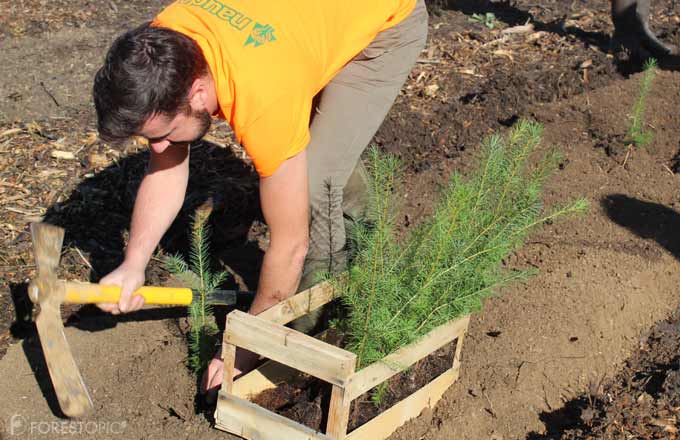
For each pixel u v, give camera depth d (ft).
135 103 7.43
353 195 11.62
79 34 22.89
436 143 17.75
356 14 9.24
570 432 10.44
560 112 19.13
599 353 12.05
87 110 18.43
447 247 9.82
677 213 15.53
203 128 8.30
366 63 10.19
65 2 24.95
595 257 13.94
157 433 10.18
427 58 21.79
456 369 10.96
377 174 9.94
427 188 16.03
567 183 16.33
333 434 8.87
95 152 16.48
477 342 11.89
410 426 10.36
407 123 18.10
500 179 10.69
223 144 17.19
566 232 14.71
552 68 21.09
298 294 9.88
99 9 24.72
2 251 13.39
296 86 8.21
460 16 24.95
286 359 8.87
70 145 16.72
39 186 15.29
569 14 25.35
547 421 10.93
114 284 9.12
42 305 8.43
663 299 13.33
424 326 9.96
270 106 8.01
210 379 10.34
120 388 10.89
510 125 18.71
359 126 10.26
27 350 11.59
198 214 11.63
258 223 15.16
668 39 22.91
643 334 12.61
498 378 11.27
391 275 9.99
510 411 10.90
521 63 21.56
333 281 10.21
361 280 9.69
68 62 21.04
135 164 16.10
